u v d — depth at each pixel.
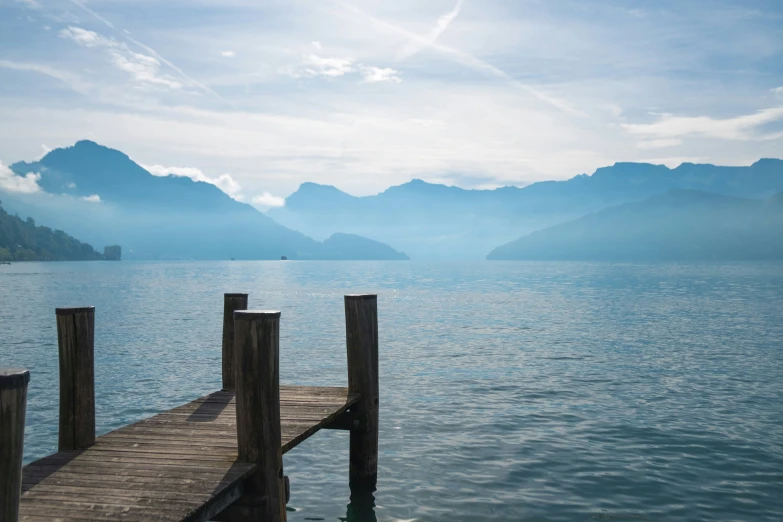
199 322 37.78
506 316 42.78
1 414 3.85
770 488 10.25
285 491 7.80
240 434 6.56
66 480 6.09
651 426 14.13
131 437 7.59
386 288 83.25
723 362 23.28
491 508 9.45
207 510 5.61
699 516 9.15
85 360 7.23
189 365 22.41
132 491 5.80
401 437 13.23
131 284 92.44
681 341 29.36
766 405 16.27
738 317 41.12
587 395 17.52
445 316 43.06
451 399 16.98
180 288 81.00
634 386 18.80
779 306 50.03
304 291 75.69
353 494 10.02
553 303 54.78
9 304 52.34
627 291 72.81
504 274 146.88
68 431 7.08
